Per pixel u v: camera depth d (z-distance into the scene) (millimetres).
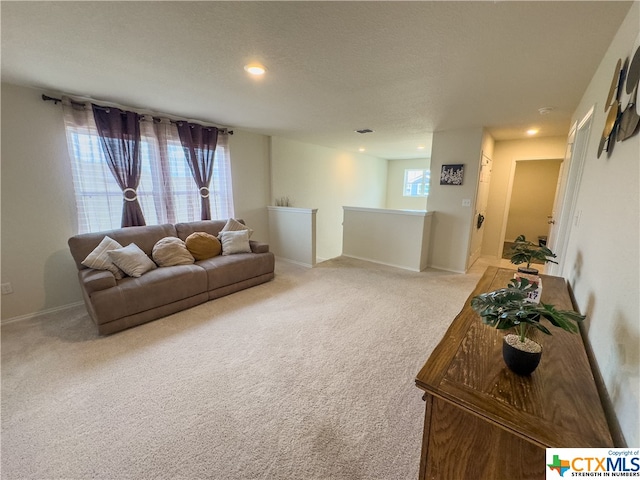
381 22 1485
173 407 1645
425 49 1768
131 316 2520
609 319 1011
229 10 1395
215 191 4262
